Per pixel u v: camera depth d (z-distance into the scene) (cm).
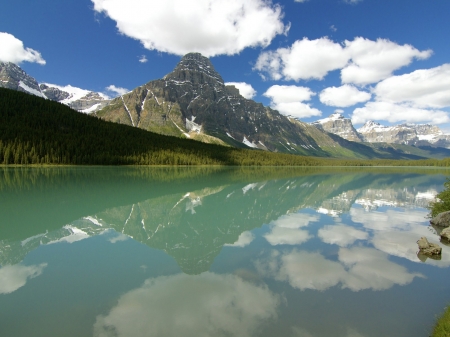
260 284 1177
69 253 1584
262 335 827
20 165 10044
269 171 12575
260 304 1016
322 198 3909
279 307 988
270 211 2917
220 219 2542
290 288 1132
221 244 1748
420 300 1035
